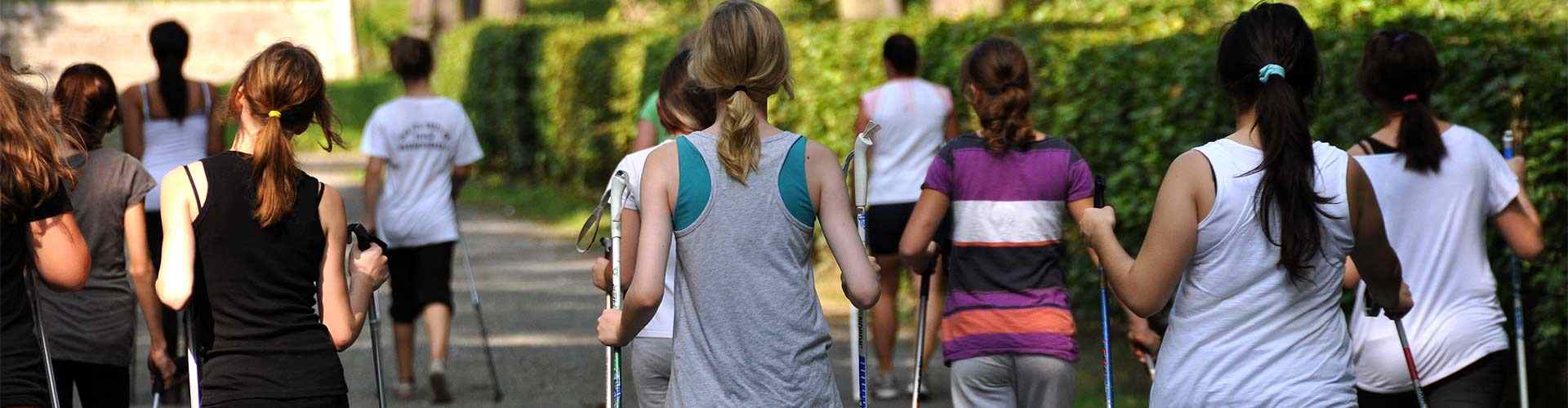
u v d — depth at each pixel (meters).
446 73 70.44
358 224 13.29
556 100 56.72
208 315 12.59
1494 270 19.12
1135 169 25.28
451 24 75.00
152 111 22.97
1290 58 10.85
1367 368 14.90
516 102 60.94
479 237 46.41
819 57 34.69
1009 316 16.28
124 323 16.34
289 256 12.57
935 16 33.75
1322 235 10.78
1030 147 16.55
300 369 12.52
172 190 12.50
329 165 70.25
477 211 53.88
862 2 41.28
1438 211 14.47
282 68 12.70
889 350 23.98
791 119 36.16
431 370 23.41
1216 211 10.71
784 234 11.38
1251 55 10.90
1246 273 10.77
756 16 11.42
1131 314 15.79
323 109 13.07
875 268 11.59
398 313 24.11
